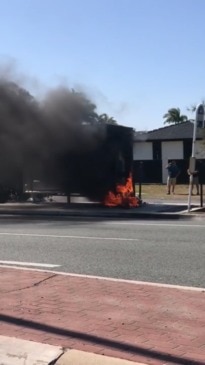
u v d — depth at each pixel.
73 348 4.70
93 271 8.48
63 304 6.14
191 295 6.52
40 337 5.01
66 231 13.73
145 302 6.18
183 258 9.55
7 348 4.75
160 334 5.04
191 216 17.27
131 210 18.92
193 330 5.15
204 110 18.50
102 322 5.43
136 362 4.36
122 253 10.16
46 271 8.20
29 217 18.09
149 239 12.03
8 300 6.35
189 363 4.37
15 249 10.80
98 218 17.64
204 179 30.97
